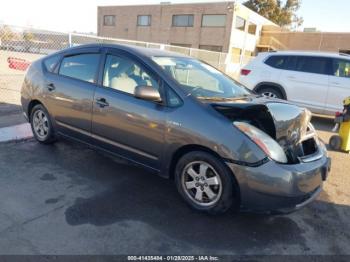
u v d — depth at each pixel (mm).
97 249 2543
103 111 3656
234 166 2832
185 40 31938
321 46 31984
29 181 3584
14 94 7922
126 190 3570
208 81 3848
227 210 3041
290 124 3092
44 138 4645
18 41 10164
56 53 4500
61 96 4137
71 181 3674
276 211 2836
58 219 2895
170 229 2895
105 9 37719
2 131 5113
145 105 3324
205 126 2951
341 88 7758
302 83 8133
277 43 34500
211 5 29609
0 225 2734
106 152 3838
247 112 3053
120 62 3688
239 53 31750
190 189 3219
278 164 2795
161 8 32969
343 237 3018
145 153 3416
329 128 7996
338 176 4641
